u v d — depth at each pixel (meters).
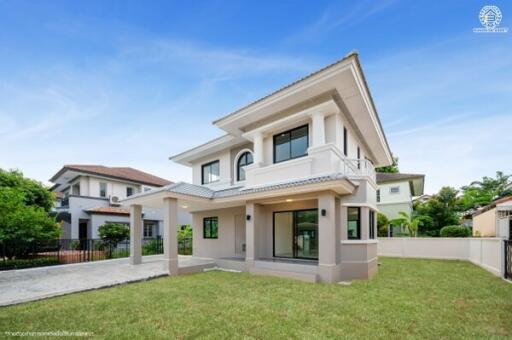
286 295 7.38
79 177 25.31
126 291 8.07
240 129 13.50
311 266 9.51
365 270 9.81
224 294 7.55
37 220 13.32
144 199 12.63
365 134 13.91
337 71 9.12
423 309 6.16
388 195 27.81
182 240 21.94
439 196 24.03
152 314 5.90
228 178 15.53
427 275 10.66
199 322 5.39
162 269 11.56
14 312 6.12
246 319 5.53
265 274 10.65
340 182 8.61
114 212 23.25
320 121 10.27
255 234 11.56
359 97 10.50
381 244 18.72
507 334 4.81
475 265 13.76
